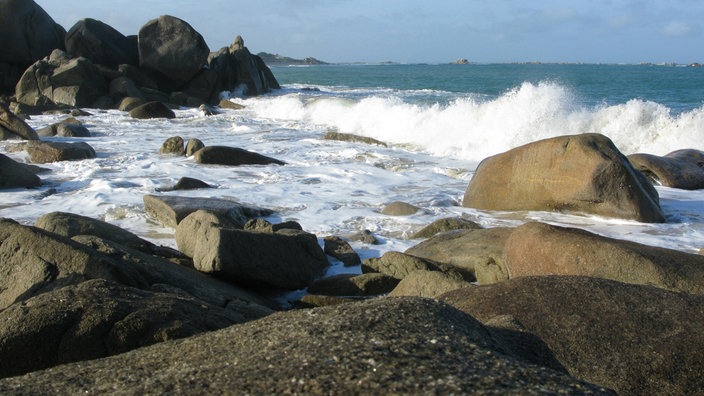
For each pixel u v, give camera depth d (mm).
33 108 30766
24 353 3949
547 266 6105
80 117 28234
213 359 2686
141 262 6363
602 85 44594
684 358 3799
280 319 2963
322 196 12180
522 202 11008
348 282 7203
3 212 10945
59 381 2730
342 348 2445
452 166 15383
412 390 2094
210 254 7027
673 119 16688
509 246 6609
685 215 10570
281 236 7613
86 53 36781
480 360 2332
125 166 15445
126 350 4008
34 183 13133
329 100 28500
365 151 17672
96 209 10992
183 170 14867
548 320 4160
